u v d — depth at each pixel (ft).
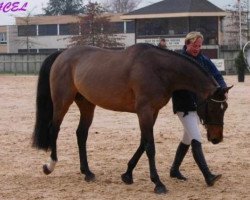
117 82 25.88
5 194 24.85
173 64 25.22
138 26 176.65
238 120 50.83
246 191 25.20
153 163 24.88
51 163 28.25
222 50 168.25
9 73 179.22
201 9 170.50
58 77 28.35
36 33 246.68
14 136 42.47
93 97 26.89
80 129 28.66
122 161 32.45
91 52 27.84
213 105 24.89
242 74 105.29
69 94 28.25
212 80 25.22
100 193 24.97
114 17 229.45
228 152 35.22
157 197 24.12
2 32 250.57
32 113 57.77
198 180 27.45
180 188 25.84
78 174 29.01
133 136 41.91
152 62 25.23
